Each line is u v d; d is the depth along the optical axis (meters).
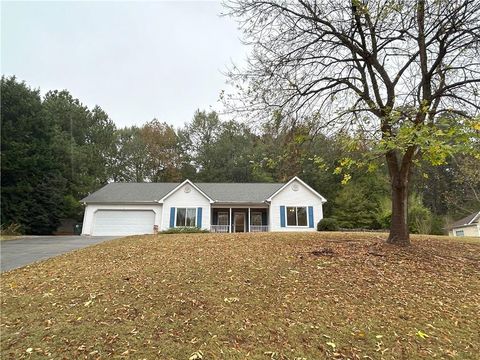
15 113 24.78
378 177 24.17
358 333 4.23
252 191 24.70
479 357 3.77
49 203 24.80
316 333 4.21
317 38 8.45
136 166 41.50
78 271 7.24
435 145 4.16
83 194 30.19
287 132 8.28
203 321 4.48
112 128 42.47
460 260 7.60
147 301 5.15
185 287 5.75
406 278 6.31
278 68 8.20
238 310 4.84
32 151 24.59
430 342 4.06
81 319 4.56
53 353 3.69
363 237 10.75
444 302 5.29
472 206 30.52
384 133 5.21
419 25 7.79
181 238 12.41
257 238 11.40
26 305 5.15
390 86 8.47
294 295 5.43
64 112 38.25
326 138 7.62
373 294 5.52
